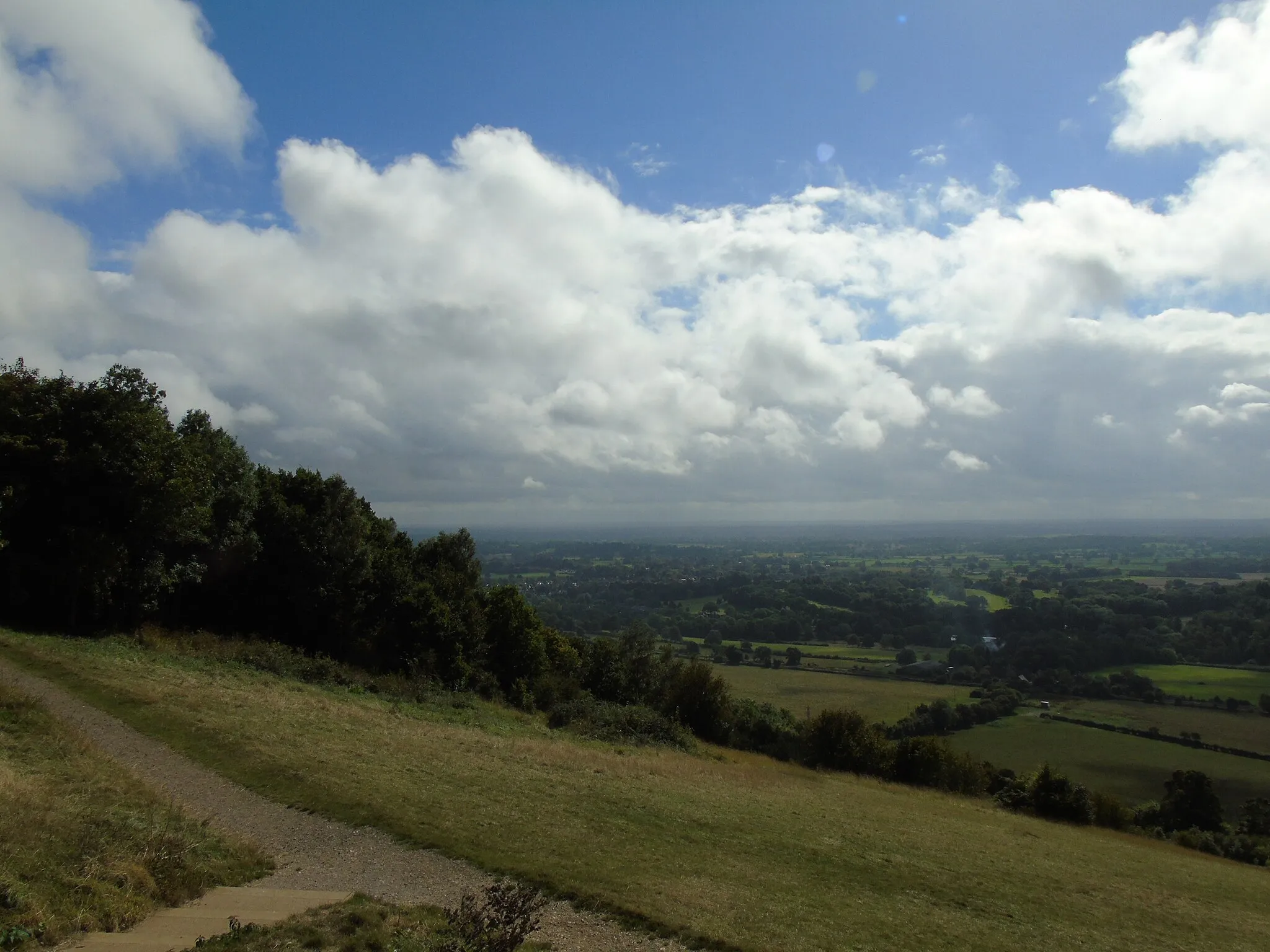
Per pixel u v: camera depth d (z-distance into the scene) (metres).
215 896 10.89
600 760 27.77
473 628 51.09
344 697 30.94
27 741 15.08
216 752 18.44
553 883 13.15
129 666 25.84
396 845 14.36
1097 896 20.23
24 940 7.88
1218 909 21.78
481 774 21.11
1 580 29.64
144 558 32.88
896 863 19.59
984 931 15.23
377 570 47.50
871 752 50.06
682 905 13.02
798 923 13.32
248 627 40.81
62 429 30.16
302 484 44.78
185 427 39.09
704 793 24.86
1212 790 47.78
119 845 11.18
